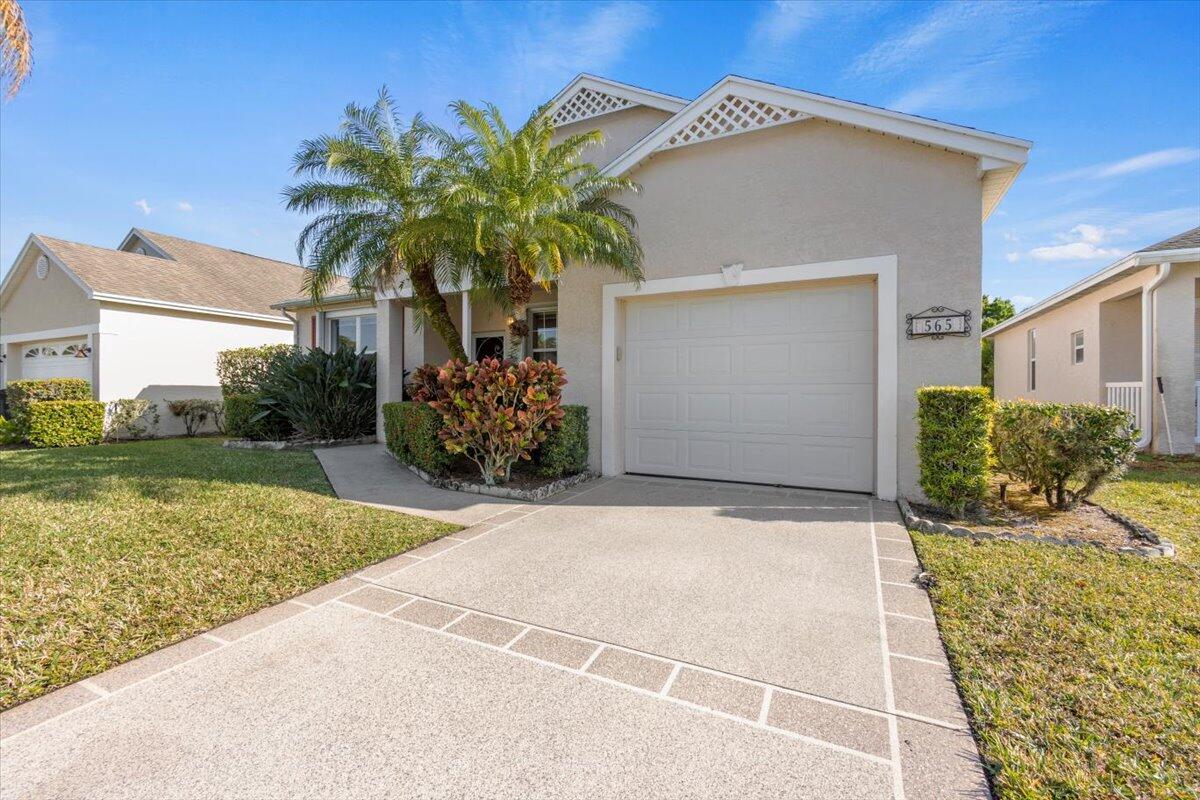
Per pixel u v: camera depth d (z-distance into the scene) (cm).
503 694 249
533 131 709
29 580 369
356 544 455
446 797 189
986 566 387
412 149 805
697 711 236
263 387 1131
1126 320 1123
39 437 1188
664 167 732
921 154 595
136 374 1439
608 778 197
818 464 671
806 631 306
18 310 1598
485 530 507
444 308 852
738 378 716
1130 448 495
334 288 1441
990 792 188
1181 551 418
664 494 655
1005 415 543
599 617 326
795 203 655
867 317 645
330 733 222
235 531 484
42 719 231
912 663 271
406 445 822
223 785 194
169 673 267
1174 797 180
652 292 741
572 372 801
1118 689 239
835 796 188
